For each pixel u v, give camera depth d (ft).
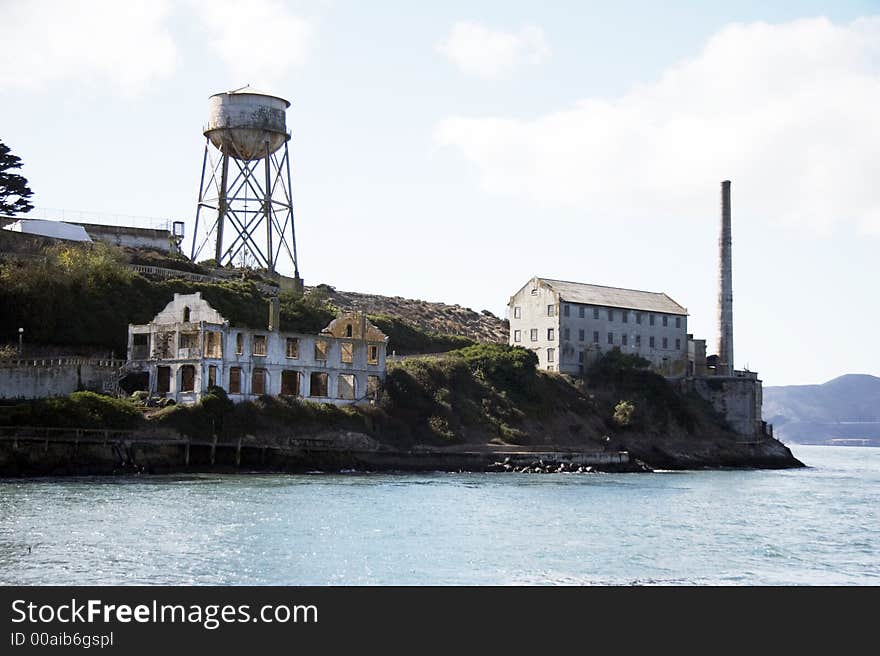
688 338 588.91
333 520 214.69
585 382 524.11
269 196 515.50
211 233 517.55
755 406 559.38
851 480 407.64
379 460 370.12
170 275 472.03
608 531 213.25
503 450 412.98
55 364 360.07
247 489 272.51
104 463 310.86
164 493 255.09
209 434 342.03
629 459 432.66
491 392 460.14
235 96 498.28
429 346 559.79
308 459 352.49
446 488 302.04
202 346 360.69
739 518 244.42
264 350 383.86
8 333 384.68
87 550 171.32
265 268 534.78
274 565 165.17
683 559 182.39
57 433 303.89
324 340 404.36
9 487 260.62
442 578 160.56
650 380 529.86
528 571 167.32
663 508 262.47
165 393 366.43
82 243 463.83
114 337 406.62
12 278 392.27
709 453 505.66
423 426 414.62
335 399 403.13
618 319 554.46
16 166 491.31
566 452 414.41
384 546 184.96
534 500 272.31
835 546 201.98
